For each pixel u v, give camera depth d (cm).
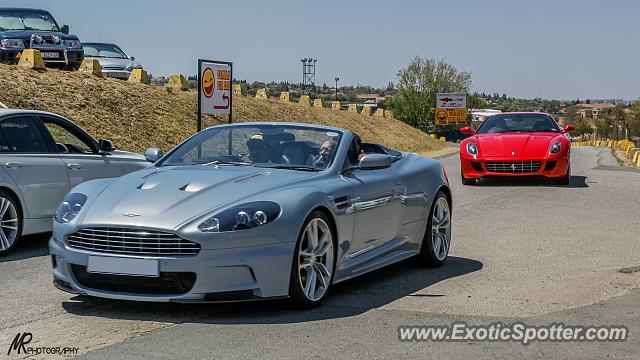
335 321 526
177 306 564
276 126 688
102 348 461
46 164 819
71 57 2167
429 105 9619
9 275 693
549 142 1517
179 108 2456
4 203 778
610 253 808
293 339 481
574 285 650
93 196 572
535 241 888
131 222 521
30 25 2114
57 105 1889
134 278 521
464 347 467
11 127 808
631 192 1404
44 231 826
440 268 737
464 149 1553
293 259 537
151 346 465
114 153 927
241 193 550
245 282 523
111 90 2228
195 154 664
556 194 1378
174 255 515
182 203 538
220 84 1586
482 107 10738
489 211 1159
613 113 12594
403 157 750
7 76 1888
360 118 4516
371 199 636
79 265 537
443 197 758
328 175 614
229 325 514
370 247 645
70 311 554
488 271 718
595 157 2750
